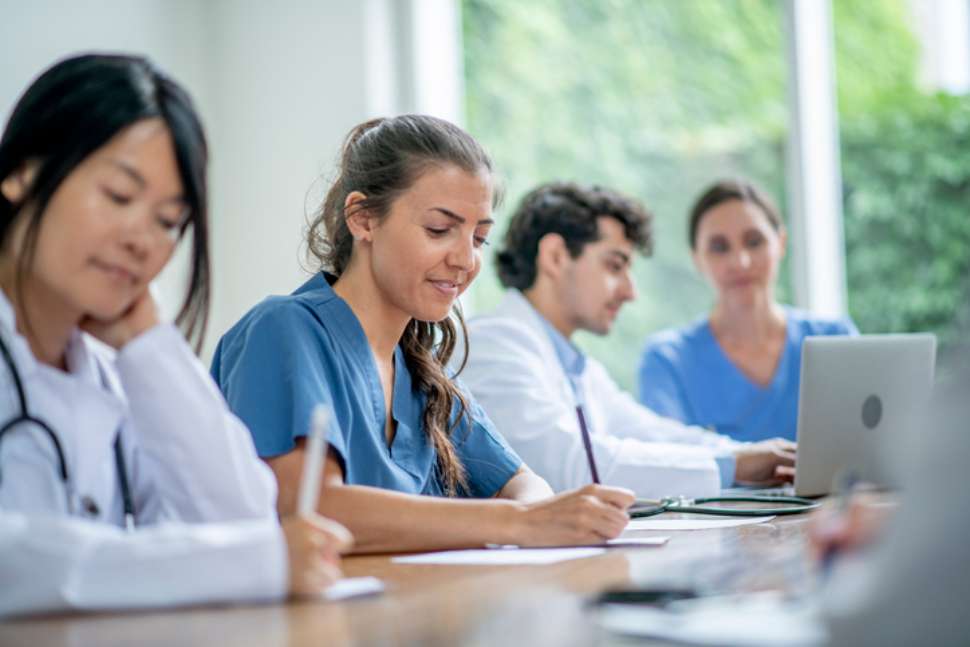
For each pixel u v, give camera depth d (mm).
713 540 1597
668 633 885
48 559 1079
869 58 4594
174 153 1226
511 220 2963
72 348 1375
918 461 802
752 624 902
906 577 787
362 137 1893
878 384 2412
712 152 4617
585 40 4719
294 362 1675
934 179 4469
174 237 1266
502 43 4754
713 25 4629
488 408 2555
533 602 1107
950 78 4551
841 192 4562
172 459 1352
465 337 2096
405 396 1900
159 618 1065
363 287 1855
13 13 3865
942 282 4414
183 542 1114
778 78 4551
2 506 1233
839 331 3551
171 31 4441
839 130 4582
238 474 1355
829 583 874
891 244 4492
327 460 1618
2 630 1029
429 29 4570
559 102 4719
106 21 4180
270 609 1098
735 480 2699
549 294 2910
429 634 960
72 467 1306
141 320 1370
